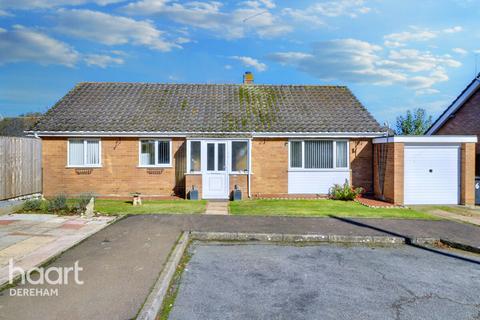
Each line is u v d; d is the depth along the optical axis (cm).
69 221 1055
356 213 1287
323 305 545
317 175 1761
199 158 1667
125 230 947
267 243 920
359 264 754
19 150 1477
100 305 490
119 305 491
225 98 2034
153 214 1186
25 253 728
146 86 2136
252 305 540
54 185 1697
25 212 1181
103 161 1711
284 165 1750
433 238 945
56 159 1697
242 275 671
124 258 704
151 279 590
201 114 1842
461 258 817
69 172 1702
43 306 485
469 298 585
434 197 1608
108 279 589
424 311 533
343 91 2178
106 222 1053
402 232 998
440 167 1608
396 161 1557
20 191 1480
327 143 1770
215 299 560
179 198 1670
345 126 1766
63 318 451
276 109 1927
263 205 1459
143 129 1677
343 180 1767
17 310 473
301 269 712
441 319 509
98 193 1711
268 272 690
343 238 949
